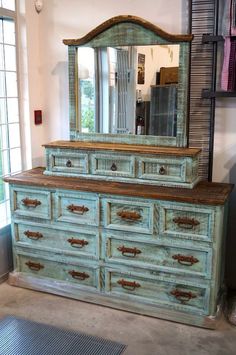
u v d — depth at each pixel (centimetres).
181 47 265
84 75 298
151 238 253
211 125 280
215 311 252
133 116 288
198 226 240
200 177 286
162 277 255
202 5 270
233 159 283
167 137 280
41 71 329
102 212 262
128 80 285
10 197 292
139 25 274
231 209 287
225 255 288
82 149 282
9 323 256
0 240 304
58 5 313
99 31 285
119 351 230
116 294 271
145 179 268
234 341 239
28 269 299
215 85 276
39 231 288
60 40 319
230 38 256
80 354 228
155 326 254
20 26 311
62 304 279
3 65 308
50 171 297
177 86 271
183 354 228
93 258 272
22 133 327
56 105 331
